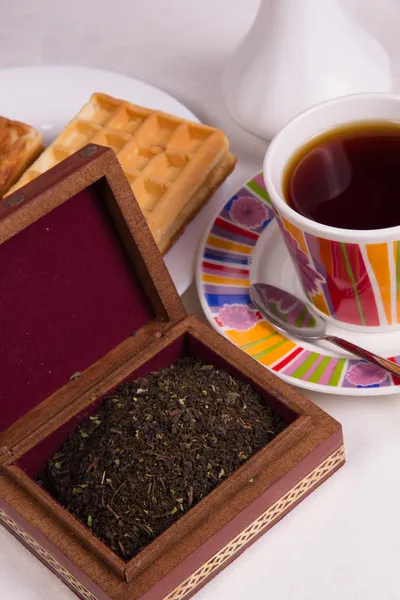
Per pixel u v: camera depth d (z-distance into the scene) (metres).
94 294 0.79
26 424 0.78
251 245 0.86
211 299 0.84
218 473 0.76
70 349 0.79
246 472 0.75
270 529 0.78
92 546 0.73
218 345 0.80
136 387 0.79
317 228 0.77
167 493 0.75
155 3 1.05
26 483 0.76
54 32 1.04
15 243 0.75
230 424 0.77
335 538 0.77
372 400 0.82
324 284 0.80
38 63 1.02
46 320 0.78
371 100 0.81
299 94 0.89
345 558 0.77
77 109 0.97
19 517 0.75
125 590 0.72
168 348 0.80
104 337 0.80
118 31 1.04
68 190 0.74
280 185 0.81
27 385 0.78
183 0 1.05
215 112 0.97
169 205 0.88
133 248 0.78
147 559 0.73
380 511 0.78
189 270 0.87
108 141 0.93
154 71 1.00
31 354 0.78
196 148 0.91
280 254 0.86
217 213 0.88
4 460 0.77
